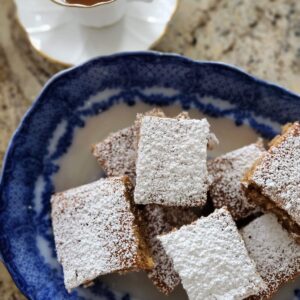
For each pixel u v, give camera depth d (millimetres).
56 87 356
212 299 316
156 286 346
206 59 389
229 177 349
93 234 335
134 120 369
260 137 365
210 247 321
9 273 354
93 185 347
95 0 358
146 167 328
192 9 394
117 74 361
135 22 386
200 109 365
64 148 366
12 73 390
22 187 361
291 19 391
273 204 334
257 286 317
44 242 360
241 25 392
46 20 388
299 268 335
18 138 356
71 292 354
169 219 350
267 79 385
